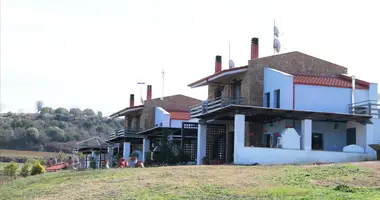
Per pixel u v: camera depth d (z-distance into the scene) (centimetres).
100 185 1997
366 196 1495
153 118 5347
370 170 2088
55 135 10744
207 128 3825
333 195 1534
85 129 11638
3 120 11375
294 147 3111
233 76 3741
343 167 2173
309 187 1728
